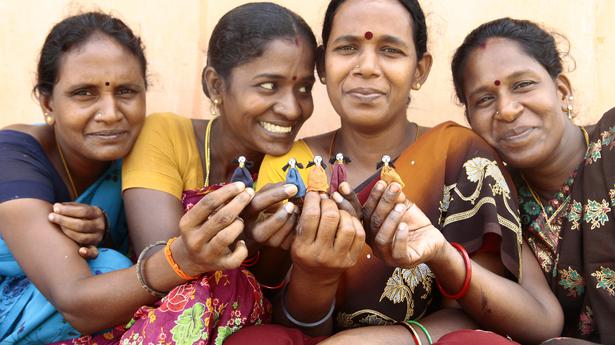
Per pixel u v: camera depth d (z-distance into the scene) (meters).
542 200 1.31
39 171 1.25
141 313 1.10
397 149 1.30
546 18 1.60
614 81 1.60
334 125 1.62
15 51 1.59
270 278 1.25
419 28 1.27
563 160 1.29
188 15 1.61
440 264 1.12
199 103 1.61
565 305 1.25
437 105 1.61
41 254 1.16
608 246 1.18
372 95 1.23
